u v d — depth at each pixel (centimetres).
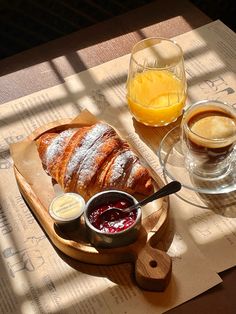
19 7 82
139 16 64
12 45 86
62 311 39
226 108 47
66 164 45
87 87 56
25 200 46
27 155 48
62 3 82
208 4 86
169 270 39
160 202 44
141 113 50
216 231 42
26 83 57
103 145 45
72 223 41
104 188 44
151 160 48
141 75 51
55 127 50
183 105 51
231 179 46
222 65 57
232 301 38
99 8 84
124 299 39
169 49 52
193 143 45
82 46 61
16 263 42
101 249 40
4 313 39
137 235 41
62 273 41
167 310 38
